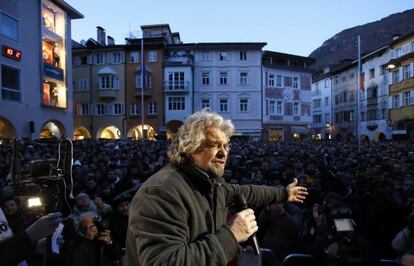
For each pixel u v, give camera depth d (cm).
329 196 468
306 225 547
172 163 197
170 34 5247
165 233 163
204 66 4719
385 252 569
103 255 377
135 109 4656
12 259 207
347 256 316
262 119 4756
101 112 4738
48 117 3069
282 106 5003
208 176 190
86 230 374
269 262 475
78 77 4803
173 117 4584
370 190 727
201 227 180
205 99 4719
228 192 249
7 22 2592
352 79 5681
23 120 2738
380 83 4912
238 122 4728
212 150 194
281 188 285
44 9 3044
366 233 582
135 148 2141
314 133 7112
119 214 534
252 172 1095
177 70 4553
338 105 6172
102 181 904
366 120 5269
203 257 153
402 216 584
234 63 4734
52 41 3192
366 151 1961
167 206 169
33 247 216
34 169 263
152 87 4619
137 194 177
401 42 4428
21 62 2739
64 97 3291
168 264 150
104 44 5188
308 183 808
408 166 1055
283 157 1576
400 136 4338
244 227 165
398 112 4344
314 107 7156
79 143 2317
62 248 360
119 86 4688
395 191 689
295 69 5159
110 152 1828
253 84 4744
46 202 264
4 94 2547
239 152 1908
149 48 4631
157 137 3997
